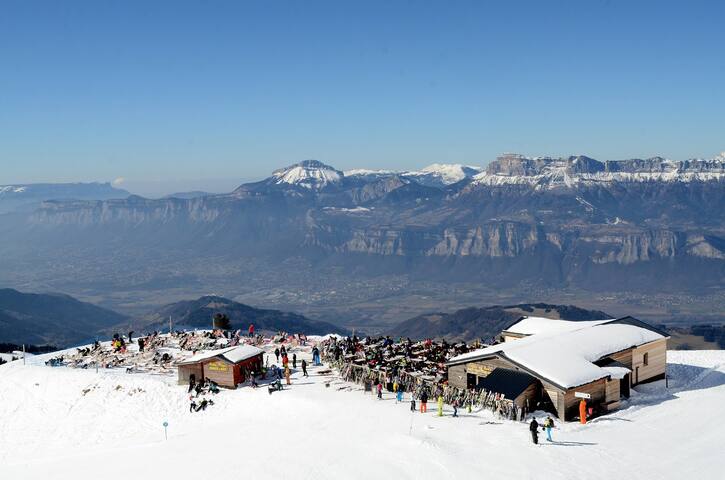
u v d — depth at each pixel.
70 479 47.91
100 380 71.69
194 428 59.06
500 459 42.84
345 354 75.31
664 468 40.75
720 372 69.50
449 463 42.22
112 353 86.69
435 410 56.06
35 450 58.94
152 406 64.88
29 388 72.12
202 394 65.88
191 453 50.28
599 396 55.12
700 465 40.94
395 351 75.31
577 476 39.78
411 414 54.81
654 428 49.16
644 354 64.81
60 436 61.31
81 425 62.97
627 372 57.00
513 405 52.78
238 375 67.31
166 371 75.62
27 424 64.75
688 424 49.84
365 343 82.56
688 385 64.38
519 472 40.56
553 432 48.78
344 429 51.81
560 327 73.94
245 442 51.50
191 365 69.00
